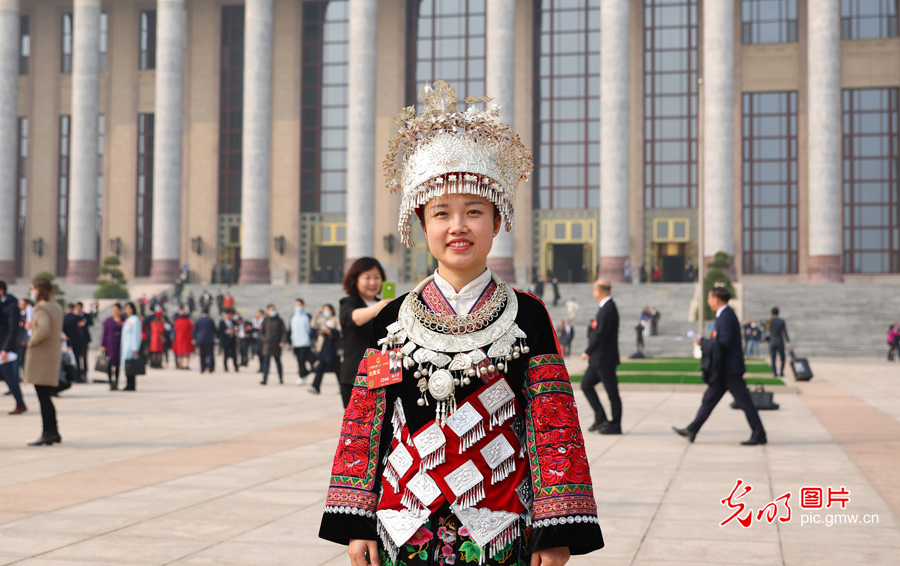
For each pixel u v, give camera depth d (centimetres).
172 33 5644
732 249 4900
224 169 6153
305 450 976
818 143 5022
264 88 5516
